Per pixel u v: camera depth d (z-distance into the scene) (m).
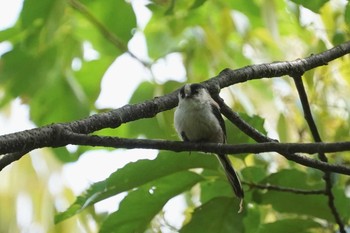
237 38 12.63
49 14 9.59
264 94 11.30
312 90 10.30
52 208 10.30
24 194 10.28
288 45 11.93
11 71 10.45
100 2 10.41
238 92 10.95
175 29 11.73
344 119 10.59
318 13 8.13
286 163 10.52
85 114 10.75
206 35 11.61
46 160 10.50
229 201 8.02
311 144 5.94
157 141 6.39
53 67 10.59
